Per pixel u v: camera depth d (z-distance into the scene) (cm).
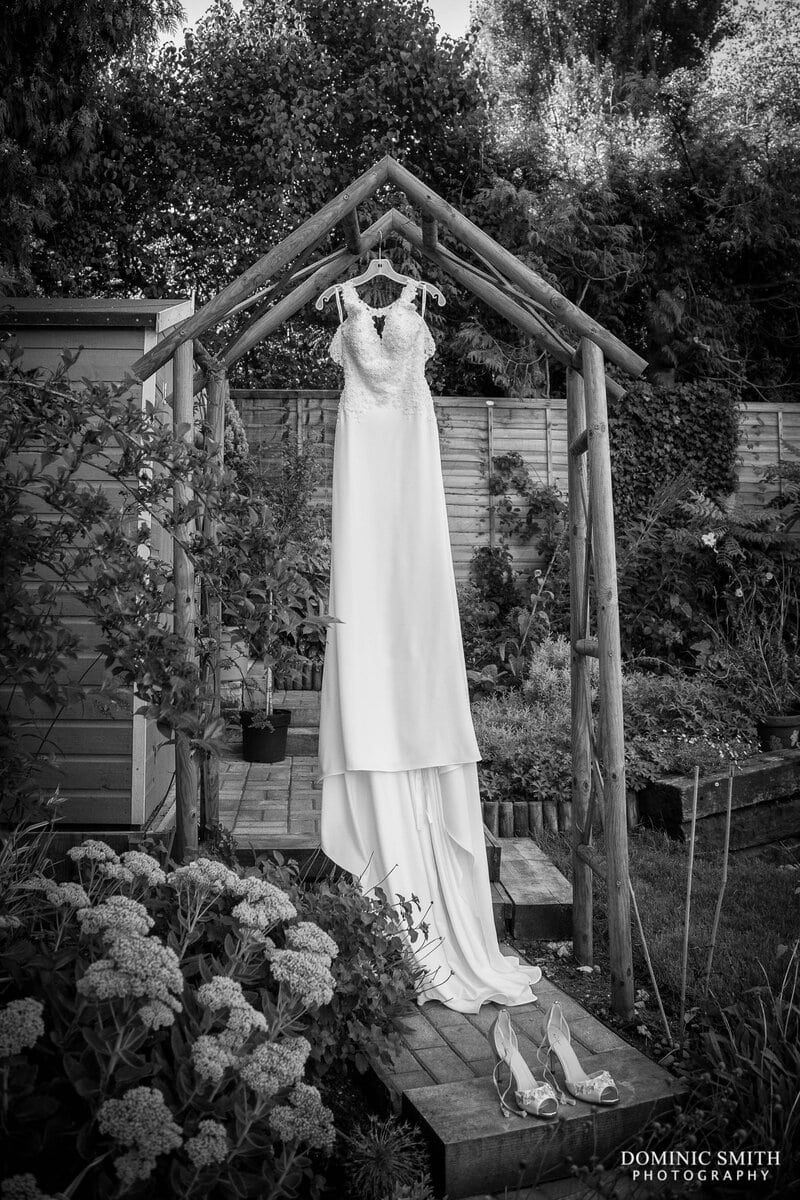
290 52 921
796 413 886
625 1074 246
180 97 925
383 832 308
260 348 953
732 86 1135
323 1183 199
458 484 824
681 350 998
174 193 916
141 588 243
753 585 726
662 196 1027
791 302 1062
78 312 358
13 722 357
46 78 636
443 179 990
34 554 249
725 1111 226
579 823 336
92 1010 185
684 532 761
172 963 180
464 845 314
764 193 1014
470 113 973
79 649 357
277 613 254
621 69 1259
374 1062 244
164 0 680
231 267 948
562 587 794
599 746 323
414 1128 227
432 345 321
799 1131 223
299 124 916
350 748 304
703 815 482
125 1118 157
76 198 882
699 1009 287
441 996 296
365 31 948
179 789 276
